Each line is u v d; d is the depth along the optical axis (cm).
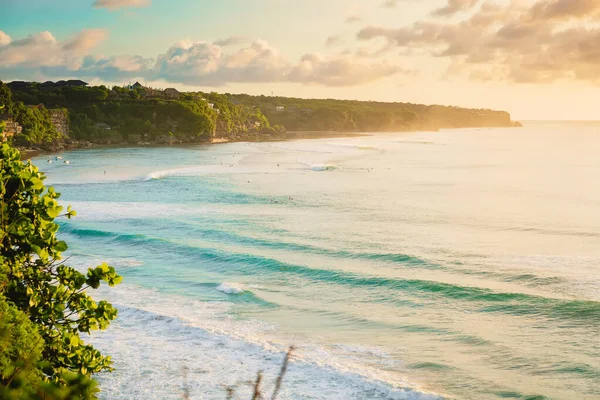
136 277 3209
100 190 7019
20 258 1020
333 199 6244
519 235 4319
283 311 2670
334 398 1817
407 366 2045
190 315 2600
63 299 1070
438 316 2584
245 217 5081
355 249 3841
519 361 2075
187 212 5328
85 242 4066
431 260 3525
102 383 1895
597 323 2428
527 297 2745
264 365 2047
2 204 973
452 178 8419
